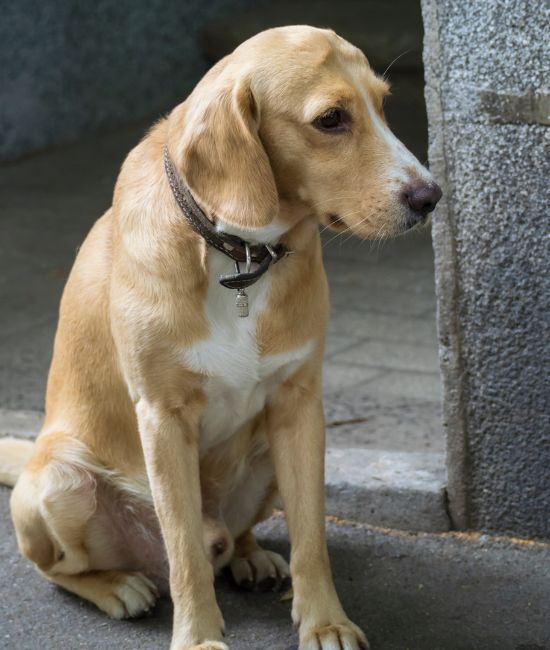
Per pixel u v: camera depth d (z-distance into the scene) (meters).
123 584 6.35
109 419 6.30
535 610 6.14
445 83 6.32
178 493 5.83
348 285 12.39
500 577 6.50
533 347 6.50
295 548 5.97
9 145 17.45
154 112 19.48
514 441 6.71
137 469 6.33
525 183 6.27
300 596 5.90
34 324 11.40
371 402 9.36
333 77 5.32
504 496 6.83
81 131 18.48
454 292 6.61
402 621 6.12
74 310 6.38
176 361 5.71
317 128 5.31
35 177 16.69
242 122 5.24
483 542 6.89
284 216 5.56
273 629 6.13
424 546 6.91
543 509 6.76
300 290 5.74
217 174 5.34
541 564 6.61
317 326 5.88
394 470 7.27
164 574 6.51
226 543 6.22
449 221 6.51
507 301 6.49
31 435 8.42
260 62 5.36
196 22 20.09
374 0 20.11
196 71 20.27
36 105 17.75
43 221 14.76
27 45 17.44
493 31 6.12
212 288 5.64
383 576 6.59
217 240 5.54
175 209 5.59
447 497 6.98
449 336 6.69
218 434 6.10
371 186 5.34
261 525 7.34
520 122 6.18
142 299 5.69
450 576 6.55
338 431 8.79
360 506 7.19
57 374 6.61
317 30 5.50
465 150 6.36
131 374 5.84
